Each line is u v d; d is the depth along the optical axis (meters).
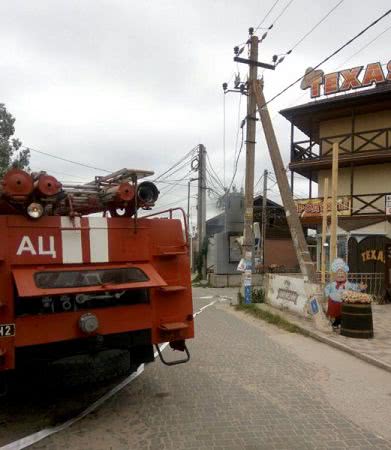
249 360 8.34
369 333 10.05
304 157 25.05
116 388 6.51
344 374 7.45
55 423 5.19
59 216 5.11
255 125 17.47
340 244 20.44
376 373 7.53
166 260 5.86
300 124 25.92
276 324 12.44
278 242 35.56
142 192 5.53
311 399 6.12
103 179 5.96
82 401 5.93
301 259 12.65
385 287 17.50
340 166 23.98
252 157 17.45
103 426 5.09
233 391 6.43
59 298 5.01
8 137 19.94
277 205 36.66
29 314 4.82
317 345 9.81
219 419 5.33
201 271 30.88
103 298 5.30
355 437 4.85
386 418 5.44
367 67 22.70
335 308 10.86
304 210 22.62
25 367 4.91
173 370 7.54
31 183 4.76
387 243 18.20
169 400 6.00
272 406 5.81
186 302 5.96
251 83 17.30
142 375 7.20
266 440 4.74
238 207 28.80
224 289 25.69
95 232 5.31
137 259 5.61
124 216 5.82
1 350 4.61
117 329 5.34
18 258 4.80
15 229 4.82
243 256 17.09
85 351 5.14
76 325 5.05
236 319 13.73
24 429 5.02
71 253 5.12
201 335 10.88
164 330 5.62
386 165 23.03
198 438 4.78
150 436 4.82
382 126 23.23
